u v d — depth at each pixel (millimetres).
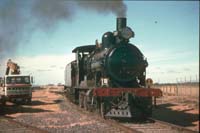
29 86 27297
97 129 13281
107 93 16156
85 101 19969
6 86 26734
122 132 12641
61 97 36500
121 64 17172
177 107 23391
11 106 25312
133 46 17594
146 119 16625
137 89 16344
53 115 18359
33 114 19156
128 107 16188
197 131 13312
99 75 18031
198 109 21281
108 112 16203
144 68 17703
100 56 17875
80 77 22188
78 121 15711
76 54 23141
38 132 12562
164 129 13438
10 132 12906
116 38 17766
